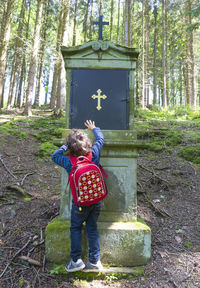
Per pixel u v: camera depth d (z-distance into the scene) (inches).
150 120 355.9
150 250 93.7
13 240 102.2
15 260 91.3
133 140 97.3
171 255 96.4
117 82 102.0
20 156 195.3
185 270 87.4
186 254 97.0
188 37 628.1
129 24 518.6
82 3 744.3
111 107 101.2
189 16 573.3
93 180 77.8
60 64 428.1
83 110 100.8
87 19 811.4
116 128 100.4
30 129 276.4
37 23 437.7
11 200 132.3
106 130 98.7
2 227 110.2
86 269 85.9
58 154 84.4
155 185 161.5
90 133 98.1
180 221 122.3
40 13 440.5
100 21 108.1
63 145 87.9
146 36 729.0
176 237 108.7
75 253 82.7
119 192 99.2
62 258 92.4
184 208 135.0
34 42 435.8
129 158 99.9
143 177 170.4
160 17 791.1
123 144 96.2
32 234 106.3
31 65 434.9
